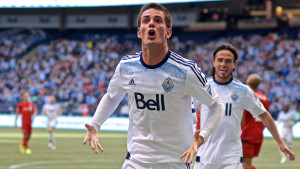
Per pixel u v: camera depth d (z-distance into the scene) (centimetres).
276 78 5356
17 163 2020
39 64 6538
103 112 654
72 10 7212
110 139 3591
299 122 4191
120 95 651
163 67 599
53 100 2922
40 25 7338
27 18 7325
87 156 2353
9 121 5650
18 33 7312
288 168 1916
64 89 5884
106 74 6162
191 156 567
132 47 6775
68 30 7312
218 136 928
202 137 595
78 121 5247
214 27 6694
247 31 6469
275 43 5953
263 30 6400
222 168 923
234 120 933
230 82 949
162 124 609
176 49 6391
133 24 7094
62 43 6925
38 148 2834
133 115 629
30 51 6938
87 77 6134
